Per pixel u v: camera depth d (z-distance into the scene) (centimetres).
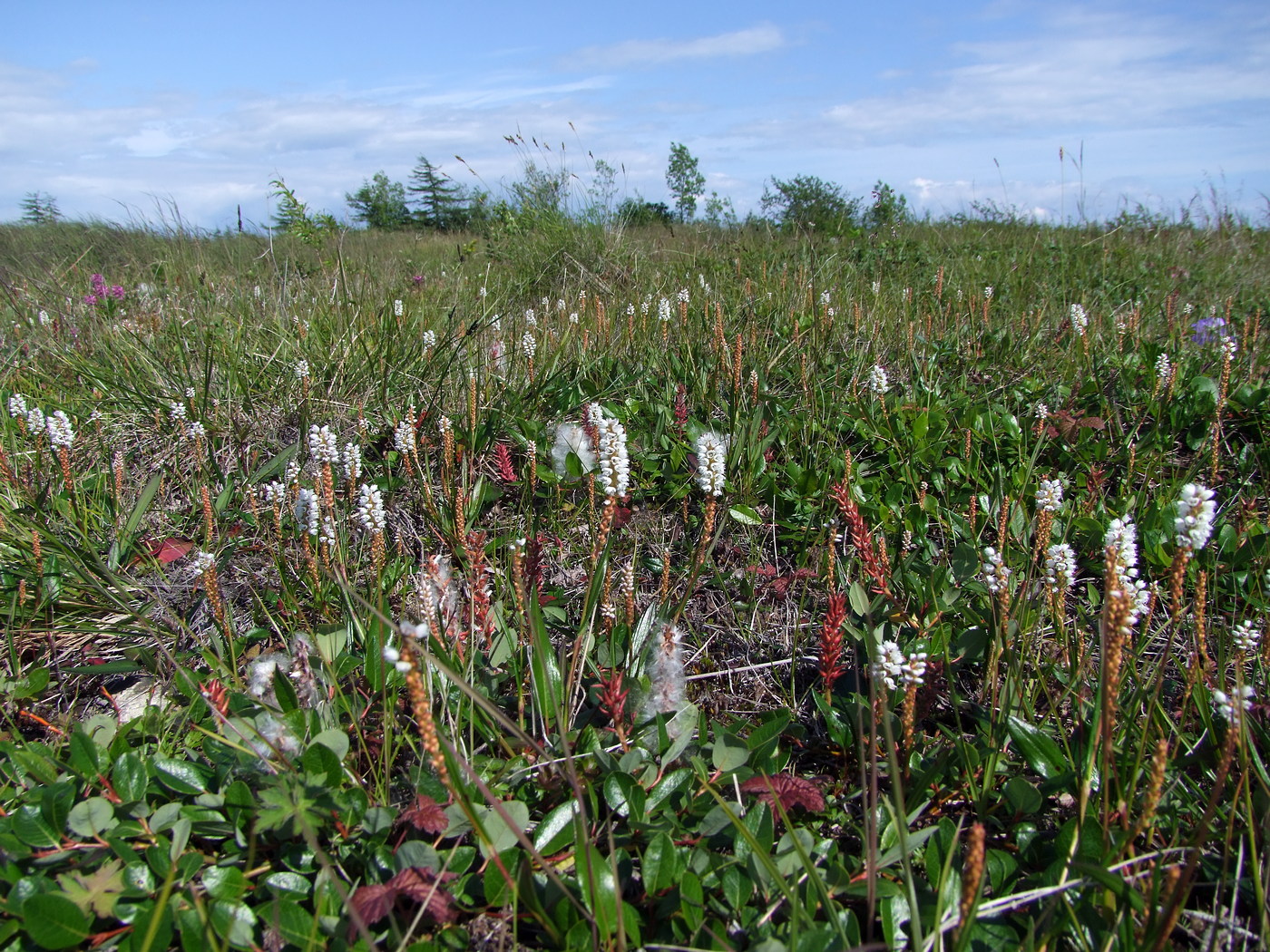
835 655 222
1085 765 175
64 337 529
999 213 1103
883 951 156
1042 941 152
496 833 179
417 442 362
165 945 160
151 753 223
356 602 265
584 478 341
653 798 198
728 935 167
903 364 467
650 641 238
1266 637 221
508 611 267
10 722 236
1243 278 719
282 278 625
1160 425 383
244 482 351
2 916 169
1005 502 305
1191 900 177
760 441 359
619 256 778
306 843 181
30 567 296
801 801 190
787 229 1041
